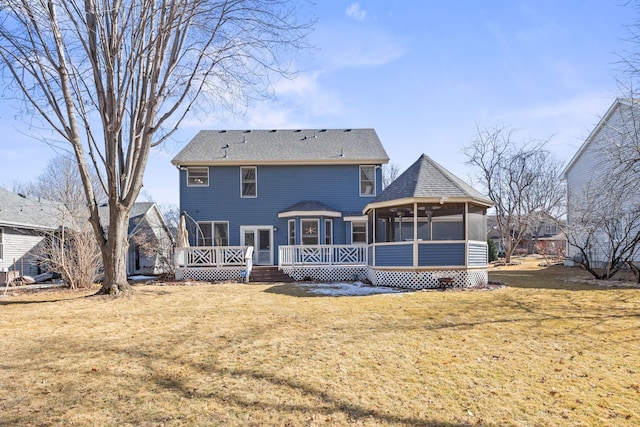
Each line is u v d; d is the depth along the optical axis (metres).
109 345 5.81
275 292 11.84
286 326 6.99
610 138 13.29
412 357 5.14
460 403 3.78
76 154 10.65
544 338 6.01
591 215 13.37
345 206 19.86
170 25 10.20
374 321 7.35
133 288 12.70
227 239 19.53
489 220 48.06
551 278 14.94
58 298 11.20
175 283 14.70
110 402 3.82
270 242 19.59
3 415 3.56
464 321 7.26
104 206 23.41
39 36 9.95
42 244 17.39
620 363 4.86
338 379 4.39
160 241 20.78
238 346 5.71
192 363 4.95
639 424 3.36
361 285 13.57
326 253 16.33
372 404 3.76
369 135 22.08
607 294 10.29
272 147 20.73
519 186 27.98
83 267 14.23
